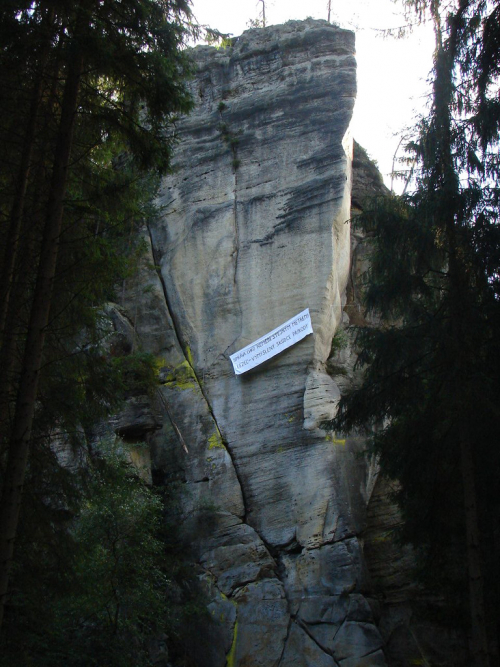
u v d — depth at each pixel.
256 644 21.89
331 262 26.16
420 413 15.87
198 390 26.22
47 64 13.21
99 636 18.17
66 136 12.73
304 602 22.33
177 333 27.50
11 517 10.87
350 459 24.27
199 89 29.78
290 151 27.81
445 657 21.78
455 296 15.40
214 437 25.38
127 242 26.67
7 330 12.87
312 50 28.80
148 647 21.23
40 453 13.72
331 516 23.23
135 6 13.16
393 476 16.50
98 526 19.42
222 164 28.62
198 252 27.94
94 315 14.81
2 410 12.73
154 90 13.34
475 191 15.48
